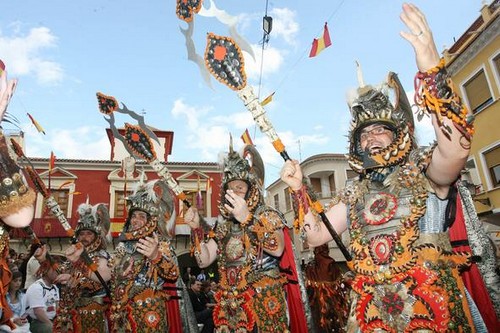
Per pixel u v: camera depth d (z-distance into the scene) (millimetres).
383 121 2207
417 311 1845
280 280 3398
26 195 1733
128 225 4352
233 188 3699
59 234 18344
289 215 25719
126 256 4215
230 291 3480
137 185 4559
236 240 3600
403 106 2275
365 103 2271
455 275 1921
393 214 2035
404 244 1951
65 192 19766
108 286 4773
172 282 4129
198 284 6062
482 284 2053
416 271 1904
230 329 3434
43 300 5039
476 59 15625
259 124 2264
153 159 4074
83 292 4777
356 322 2020
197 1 2398
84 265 4824
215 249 4109
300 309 3297
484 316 2031
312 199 2287
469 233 2062
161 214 4398
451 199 2027
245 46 2293
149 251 3891
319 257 4934
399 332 1864
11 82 1820
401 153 2133
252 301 3346
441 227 1991
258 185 3764
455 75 16734
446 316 1809
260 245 3273
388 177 2168
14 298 4816
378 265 1997
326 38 2682
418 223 1993
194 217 4078
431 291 1856
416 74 1831
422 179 2043
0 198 1682
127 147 4191
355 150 2348
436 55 1801
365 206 2166
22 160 3898
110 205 20078
